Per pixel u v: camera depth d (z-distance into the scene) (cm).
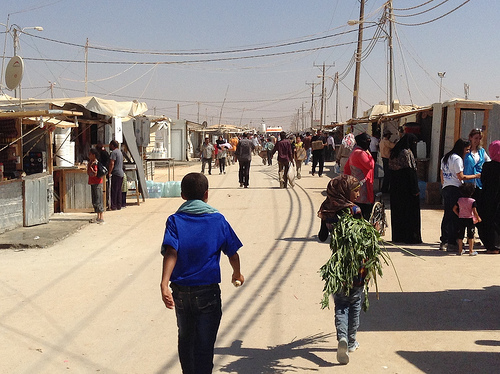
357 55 3167
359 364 462
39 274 786
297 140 2258
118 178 1459
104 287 716
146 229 1152
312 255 881
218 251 388
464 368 448
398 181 944
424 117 1727
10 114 1042
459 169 848
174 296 385
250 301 645
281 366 461
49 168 1270
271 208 1426
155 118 2178
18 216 1123
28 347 514
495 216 859
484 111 1530
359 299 484
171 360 480
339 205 488
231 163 3872
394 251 895
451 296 648
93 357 489
